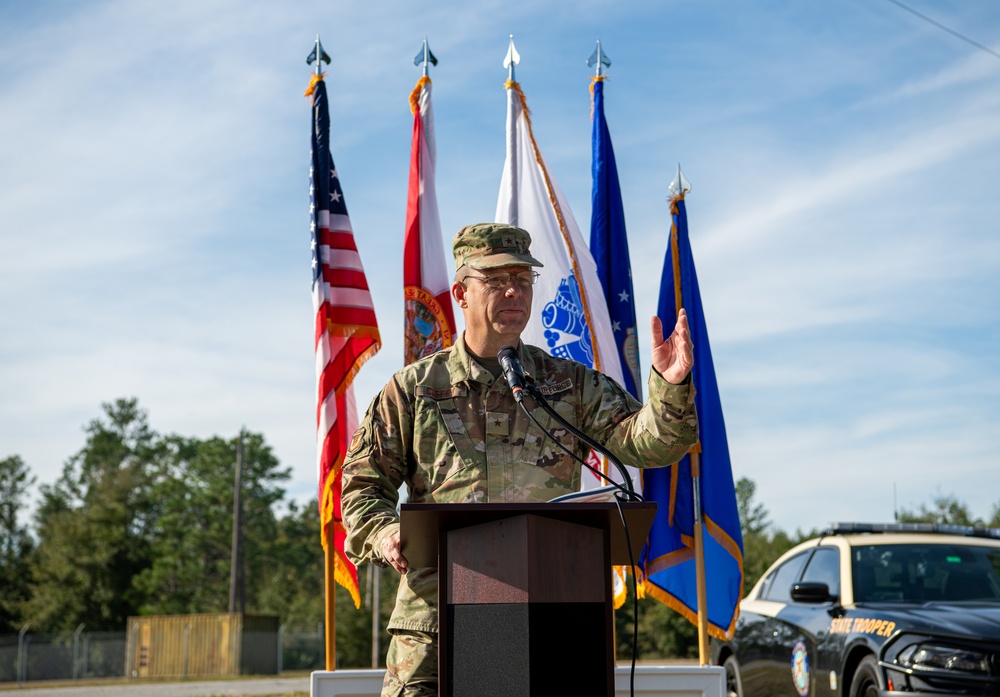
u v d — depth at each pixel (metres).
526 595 3.12
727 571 7.39
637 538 3.45
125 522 79.56
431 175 7.96
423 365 4.31
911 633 7.82
